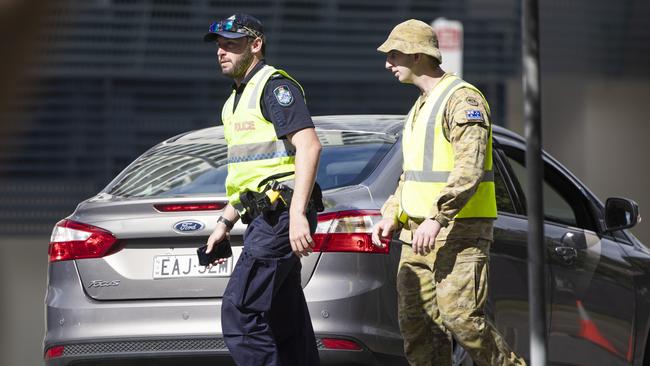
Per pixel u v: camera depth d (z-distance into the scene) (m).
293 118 14.23
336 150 17.06
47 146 50.94
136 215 15.75
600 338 19.36
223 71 14.84
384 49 15.04
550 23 52.56
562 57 52.66
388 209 15.05
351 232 15.15
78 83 51.38
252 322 14.31
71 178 51.25
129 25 51.81
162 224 15.51
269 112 14.34
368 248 15.17
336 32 53.84
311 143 14.14
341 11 53.88
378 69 54.31
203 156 18.03
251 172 14.48
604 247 19.78
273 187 14.30
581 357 18.98
